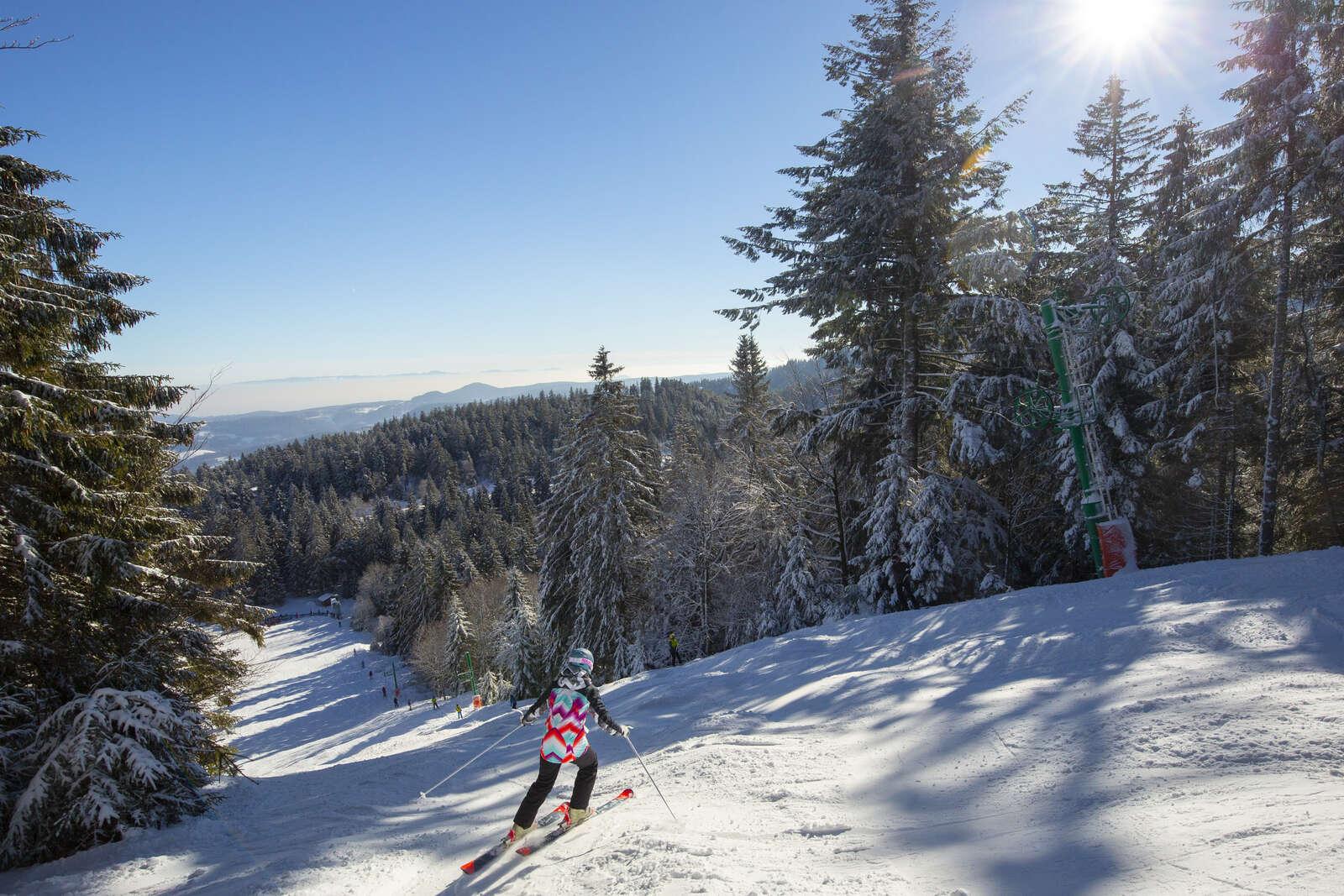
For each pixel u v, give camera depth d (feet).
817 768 19.47
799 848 13.71
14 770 23.20
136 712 23.91
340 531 400.67
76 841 22.63
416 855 17.48
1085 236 73.87
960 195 52.47
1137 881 9.67
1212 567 34.09
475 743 32.81
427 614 214.28
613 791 20.25
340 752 126.11
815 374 69.72
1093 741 16.69
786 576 68.85
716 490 94.43
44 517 26.00
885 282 55.52
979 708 21.75
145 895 16.97
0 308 24.82
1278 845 9.59
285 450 605.31
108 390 30.76
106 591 27.32
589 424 88.99
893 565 54.49
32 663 26.07
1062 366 45.06
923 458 64.90
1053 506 62.08
